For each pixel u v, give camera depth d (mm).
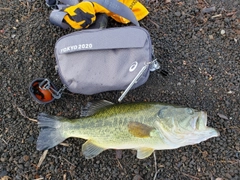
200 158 504
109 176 504
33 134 515
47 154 510
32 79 528
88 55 471
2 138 515
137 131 453
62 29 535
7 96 524
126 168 506
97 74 474
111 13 508
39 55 531
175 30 539
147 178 502
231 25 538
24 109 521
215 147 505
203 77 524
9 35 539
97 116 473
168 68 527
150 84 524
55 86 516
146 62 470
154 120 452
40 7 547
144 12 534
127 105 468
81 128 476
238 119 512
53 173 507
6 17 546
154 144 458
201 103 518
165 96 521
